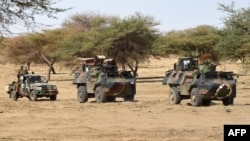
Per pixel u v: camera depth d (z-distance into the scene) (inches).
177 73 3321.9
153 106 3085.6
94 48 6786.4
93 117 2444.6
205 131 1889.8
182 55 7613.2
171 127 2032.5
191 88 3117.6
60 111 2795.3
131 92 3555.6
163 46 7012.8
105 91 3469.5
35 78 4013.3
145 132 1879.9
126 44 6860.2
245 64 4739.2
